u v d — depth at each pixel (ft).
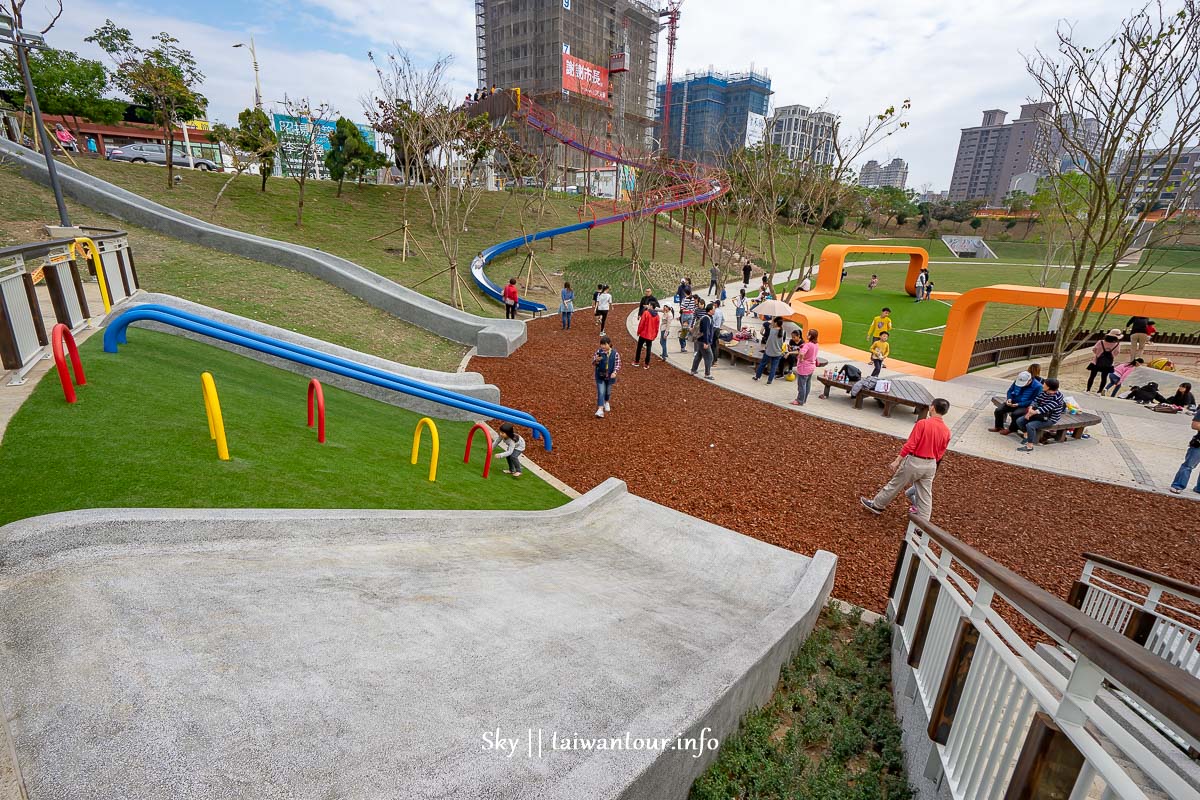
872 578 19.83
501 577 14.52
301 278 51.78
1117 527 24.36
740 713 11.03
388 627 10.46
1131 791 4.41
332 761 6.96
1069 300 40.93
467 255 90.99
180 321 22.79
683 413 38.40
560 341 58.59
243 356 29.89
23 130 82.02
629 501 24.44
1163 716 3.96
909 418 38.99
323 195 102.94
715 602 16.22
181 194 80.94
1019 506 26.11
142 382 20.53
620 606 14.10
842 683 13.41
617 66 273.95
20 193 52.11
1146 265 40.78
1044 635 17.02
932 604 11.52
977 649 8.53
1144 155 38.93
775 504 25.70
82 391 18.21
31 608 8.97
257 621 9.73
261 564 12.05
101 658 8.05
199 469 15.61
